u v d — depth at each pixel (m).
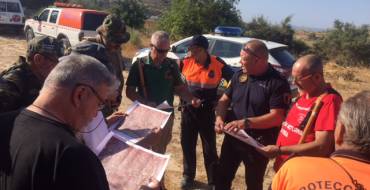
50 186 1.68
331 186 1.75
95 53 3.52
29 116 1.81
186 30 21.48
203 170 6.09
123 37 3.91
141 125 3.33
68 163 1.69
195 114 5.09
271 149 3.34
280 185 1.90
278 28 34.22
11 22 22.23
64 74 1.83
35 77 2.79
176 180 5.65
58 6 17.34
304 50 34.47
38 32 17.39
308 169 1.83
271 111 3.78
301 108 3.31
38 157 1.70
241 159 4.08
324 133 3.05
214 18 21.47
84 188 1.69
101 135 2.69
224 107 4.11
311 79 3.20
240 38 9.96
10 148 1.76
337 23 33.62
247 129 3.93
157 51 4.34
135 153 2.60
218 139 7.57
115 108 3.97
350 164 1.78
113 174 2.51
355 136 1.77
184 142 5.24
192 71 5.11
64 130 1.79
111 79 1.94
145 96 4.39
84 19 14.80
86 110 1.89
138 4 25.53
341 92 15.77
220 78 5.12
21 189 1.68
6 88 2.65
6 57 14.98
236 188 5.60
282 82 3.81
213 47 10.02
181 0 21.62
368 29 33.12
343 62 31.80
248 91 3.92
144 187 2.31
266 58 3.83
